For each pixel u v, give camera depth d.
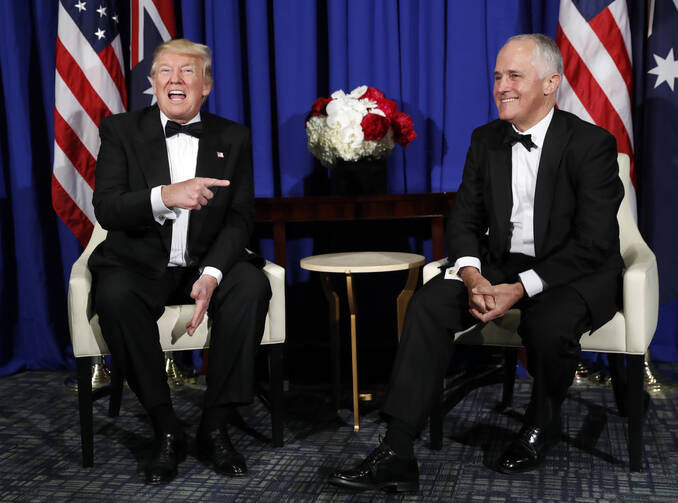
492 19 3.10
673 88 2.96
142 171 2.40
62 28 3.11
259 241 3.38
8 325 3.41
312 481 2.16
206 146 2.47
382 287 3.37
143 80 3.17
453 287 2.23
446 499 2.02
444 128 3.20
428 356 2.13
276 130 3.35
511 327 2.27
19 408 2.90
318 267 2.55
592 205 2.19
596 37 2.90
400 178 3.26
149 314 2.23
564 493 2.03
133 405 2.91
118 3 3.32
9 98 3.26
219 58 3.22
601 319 2.12
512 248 2.41
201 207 2.43
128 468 2.29
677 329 3.21
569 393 2.89
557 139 2.27
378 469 2.03
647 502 1.96
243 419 2.71
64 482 2.19
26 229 3.32
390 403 2.09
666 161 2.99
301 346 3.29
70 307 2.26
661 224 3.03
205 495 2.08
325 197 2.91
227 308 2.24
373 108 2.86
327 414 2.76
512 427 2.56
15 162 3.28
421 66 3.19
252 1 3.17
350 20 3.15
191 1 3.23
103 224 2.32
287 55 3.19
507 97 2.28
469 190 2.41
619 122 2.91
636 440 2.14
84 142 3.16
